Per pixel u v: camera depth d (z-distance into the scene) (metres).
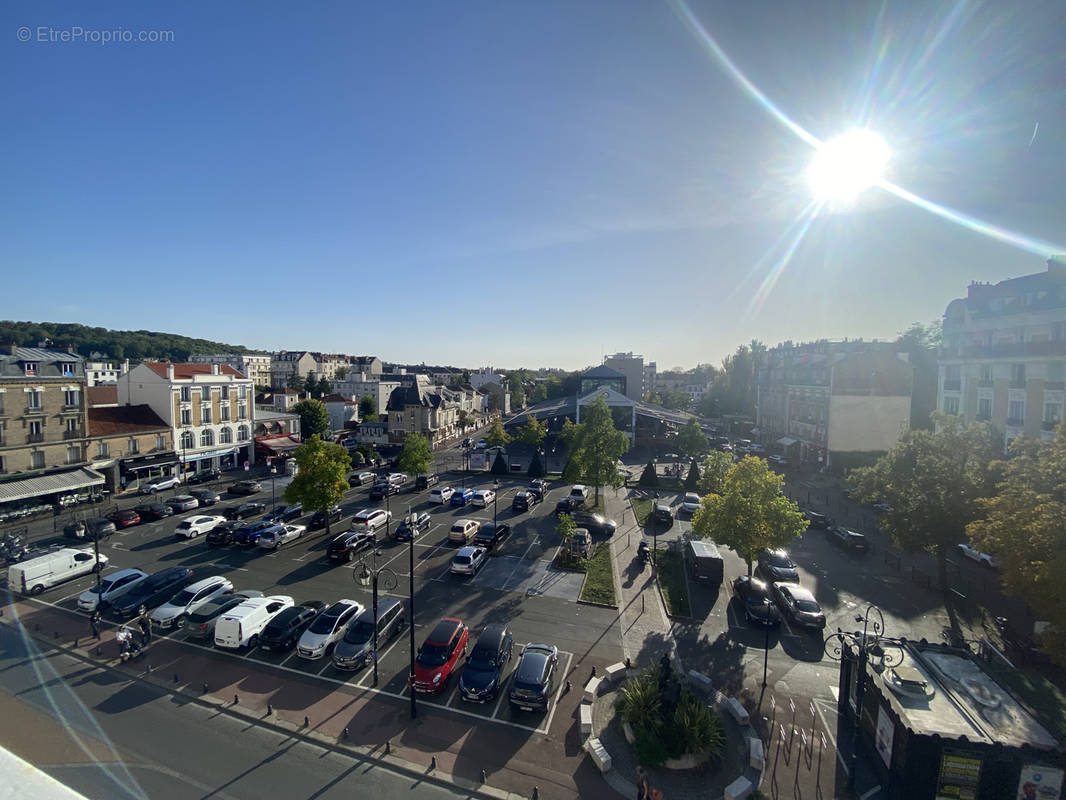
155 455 52.47
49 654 21.64
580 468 43.25
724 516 26.20
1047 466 19.78
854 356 60.12
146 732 16.95
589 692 18.66
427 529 38.66
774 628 24.31
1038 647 21.47
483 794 14.80
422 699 19.02
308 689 19.52
